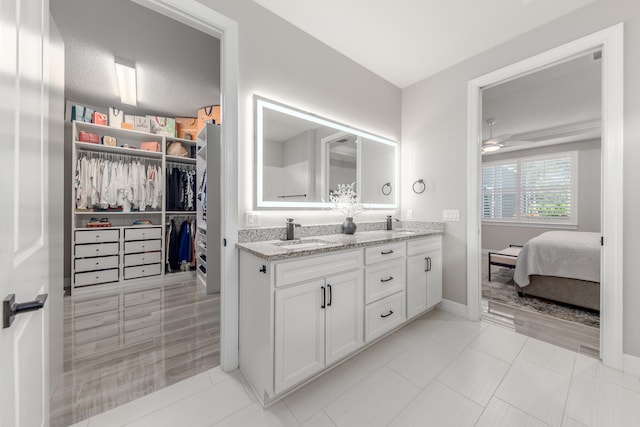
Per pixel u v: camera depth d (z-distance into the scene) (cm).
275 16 182
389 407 131
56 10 182
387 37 206
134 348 185
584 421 121
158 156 367
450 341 195
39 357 81
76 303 270
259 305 137
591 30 169
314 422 122
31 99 74
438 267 243
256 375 140
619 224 158
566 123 404
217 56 242
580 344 190
